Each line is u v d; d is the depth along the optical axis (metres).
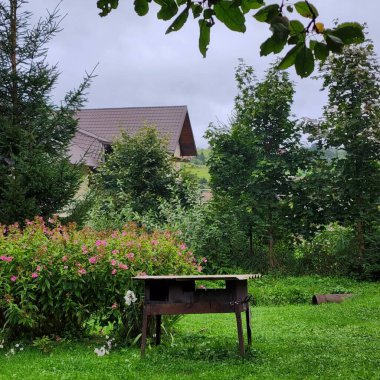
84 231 8.72
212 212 18.16
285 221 18.20
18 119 12.44
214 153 19.64
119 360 6.79
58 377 5.91
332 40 2.57
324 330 9.12
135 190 23.28
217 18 2.76
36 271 7.78
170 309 6.93
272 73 18.75
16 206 11.38
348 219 17.53
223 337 8.51
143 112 39.16
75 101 12.73
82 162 13.20
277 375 5.91
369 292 14.19
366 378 5.71
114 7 3.21
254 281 16.12
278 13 2.60
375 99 17.75
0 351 7.54
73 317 8.08
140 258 8.16
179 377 5.87
